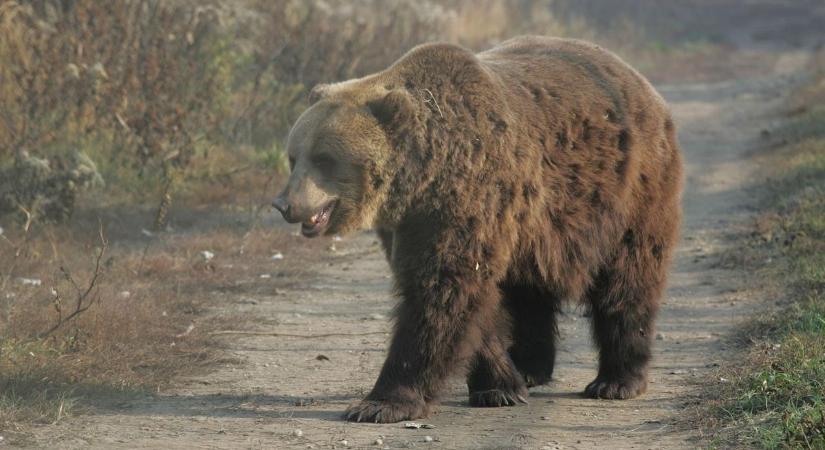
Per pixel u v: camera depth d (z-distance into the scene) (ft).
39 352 41.73
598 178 37.73
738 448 31.58
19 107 70.69
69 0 78.48
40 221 63.36
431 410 36.86
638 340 39.88
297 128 35.81
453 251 34.96
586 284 38.83
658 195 39.75
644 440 33.60
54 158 66.23
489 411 37.65
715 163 94.53
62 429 34.94
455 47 36.37
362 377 42.50
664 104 41.32
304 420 36.35
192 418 36.70
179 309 52.19
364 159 35.04
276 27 97.35
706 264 61.57
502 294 37.73
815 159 82.28
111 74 75.46
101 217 67.10
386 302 55.67
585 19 197.36
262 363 44.57
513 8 164.25
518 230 36.04
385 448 33.01
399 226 35.94
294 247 66.59
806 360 37.45
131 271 57.00
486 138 35.12
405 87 35.91
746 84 155.02
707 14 257.96
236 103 88.79
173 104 76.02
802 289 51.03
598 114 37.96
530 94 36.86
